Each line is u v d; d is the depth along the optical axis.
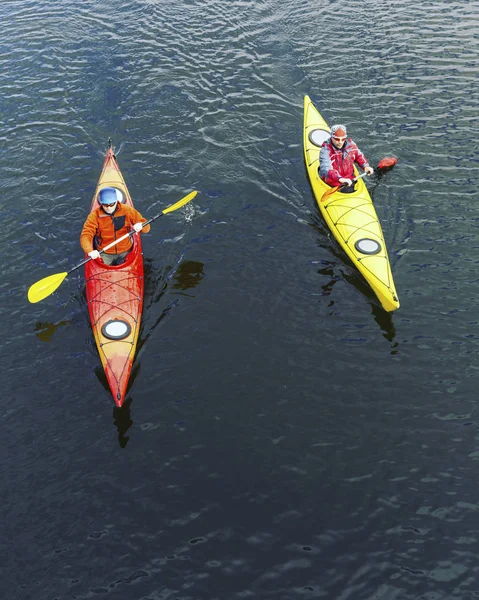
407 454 6.24
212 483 6.04
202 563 5.45
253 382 7.00
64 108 12.30
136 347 7.42
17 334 7.71
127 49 14.19
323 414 6.65
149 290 8.22
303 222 9.43
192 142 11.32
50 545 5.61
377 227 8.85
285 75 13.12
